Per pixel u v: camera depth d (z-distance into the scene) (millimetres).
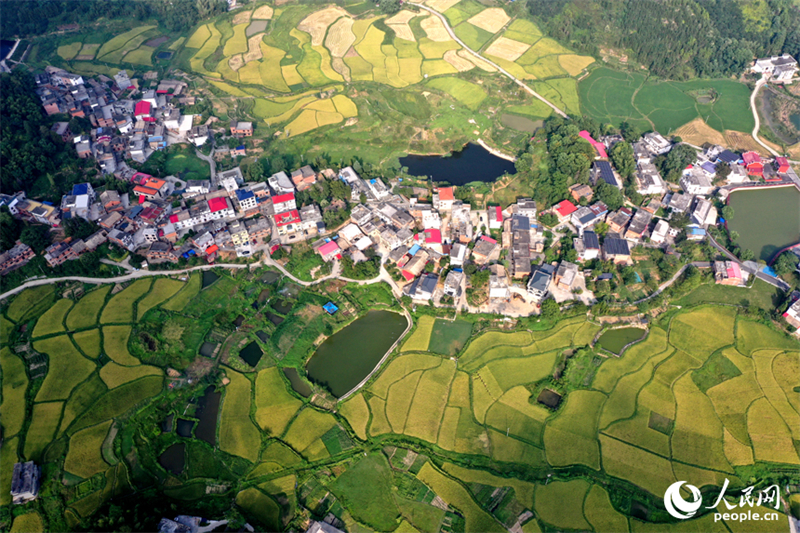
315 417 147625
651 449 139125
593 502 129625
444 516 128250
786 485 130750
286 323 172000
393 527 126688
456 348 165125
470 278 181500
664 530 123938
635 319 171375
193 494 131875
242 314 175625
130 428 143500
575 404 149750
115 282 183125
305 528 126375
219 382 155875
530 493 131625
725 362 158125
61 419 145000
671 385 153250
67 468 135125
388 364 161000
